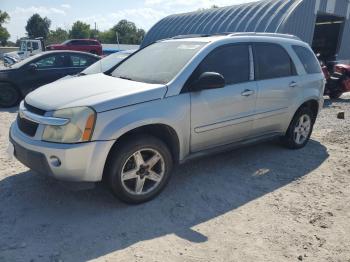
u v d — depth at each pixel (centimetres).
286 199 417
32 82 968
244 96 467
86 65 1049
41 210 374
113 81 427
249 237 338
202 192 427
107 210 378
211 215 376
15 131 391
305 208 397
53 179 358
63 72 1006
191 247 320
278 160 541
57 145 342
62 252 308
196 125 423
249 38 494
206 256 308
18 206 381
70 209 378
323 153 580
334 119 833
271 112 514
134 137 372
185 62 427
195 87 407
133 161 379
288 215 380
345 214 386
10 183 434
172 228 349
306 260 307
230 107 454
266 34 535
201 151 446
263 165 518
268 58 512
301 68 562
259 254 313
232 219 370
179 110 400
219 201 407
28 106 387
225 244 326
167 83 403
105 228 345
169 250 314
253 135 507
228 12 1925
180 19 2266
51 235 331
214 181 459
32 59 980
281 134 556
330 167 520
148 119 373
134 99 371
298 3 1561
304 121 592
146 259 302
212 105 432
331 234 347
